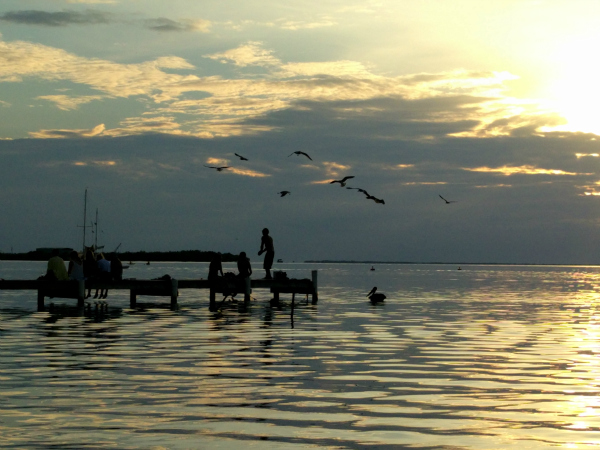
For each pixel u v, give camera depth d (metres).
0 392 12.34
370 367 15.34
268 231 36.69
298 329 23.59
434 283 76.75
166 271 117.75
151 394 12.23
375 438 9.48
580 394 12.44
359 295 47.38
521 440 9.41
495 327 24.69
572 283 81.94
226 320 26.89
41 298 31.33
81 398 11.86
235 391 12.54
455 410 11.15
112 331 22.58
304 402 11.68
